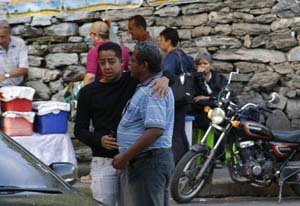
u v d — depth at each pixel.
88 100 9.73
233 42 16.14
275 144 13.83
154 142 8.91
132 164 9.09
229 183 14.46
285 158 13.90
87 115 9.78
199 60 14.82
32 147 13.55
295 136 13.91
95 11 16.45
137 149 8.88
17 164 7.84
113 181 9.66
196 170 13.57
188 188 13.66
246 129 13.68
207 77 14.82
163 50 14.29
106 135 9.58
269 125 16.11
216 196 14.42
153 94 8.96
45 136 13.70
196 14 16.25
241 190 14.56
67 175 8.31
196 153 13.45
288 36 16.02
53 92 16.45
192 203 13.82
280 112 16.14
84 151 15.82
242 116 13.85
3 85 14.95
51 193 7.41
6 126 13.48
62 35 16.47
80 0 16.48
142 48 9.12
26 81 16.45
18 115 13.50
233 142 13.85
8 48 15.09
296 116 16.11
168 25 16.31
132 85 9.66
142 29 13.84
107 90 9.66
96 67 12.98
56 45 16.48
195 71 14.78
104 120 9.65
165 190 9.35
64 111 13.88
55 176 7.90
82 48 16.42
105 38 13.55
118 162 9.02
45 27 16.55
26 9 16.61
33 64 16.48
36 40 16.56
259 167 13.70
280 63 16.09
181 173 13.30
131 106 9.09
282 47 16.06
